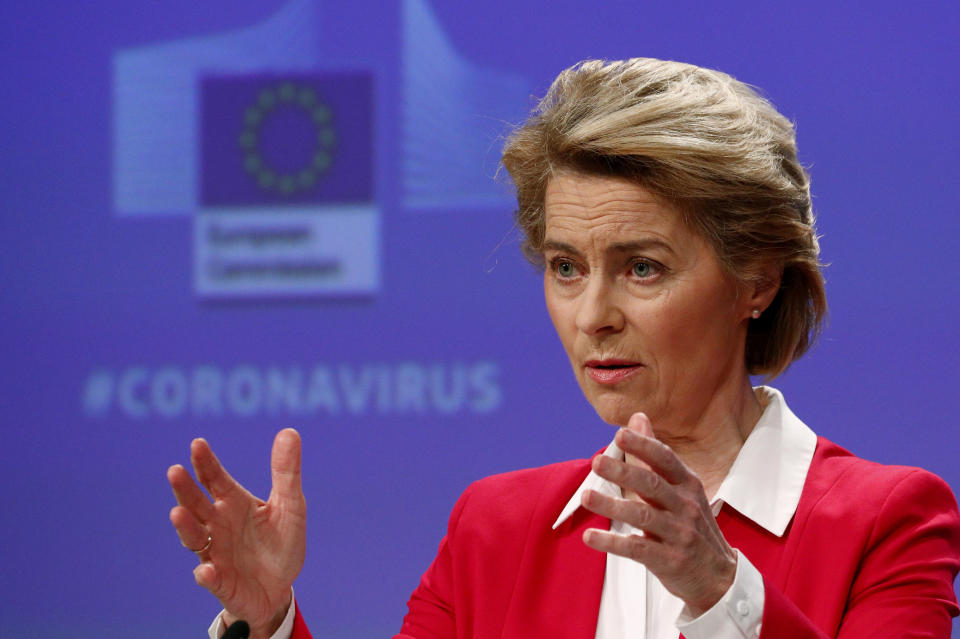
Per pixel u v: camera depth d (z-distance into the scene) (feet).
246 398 42.75
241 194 43.27
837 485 15.60
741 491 15.67
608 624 15.80
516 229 17.84
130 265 44.24
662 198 14.89
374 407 41.57
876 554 14.85
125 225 44.42
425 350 41.39
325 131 42.65
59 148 45.16
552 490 17.29
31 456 44.65
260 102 43.19
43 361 44.80
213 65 43.86
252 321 42.93
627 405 15.55
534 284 40.96
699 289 15.10
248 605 14.78
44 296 44.96
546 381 40.50
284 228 42.78
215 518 14.62
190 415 43.39
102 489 44.11
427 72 41.98
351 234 42.22
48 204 45.16
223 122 43.47
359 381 41.75
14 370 44.93
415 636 17.33
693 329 15.17
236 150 43.34
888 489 15.24
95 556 43.96
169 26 44.34
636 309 15.06
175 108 44.01
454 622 17.29
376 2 42.50
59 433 44.55
